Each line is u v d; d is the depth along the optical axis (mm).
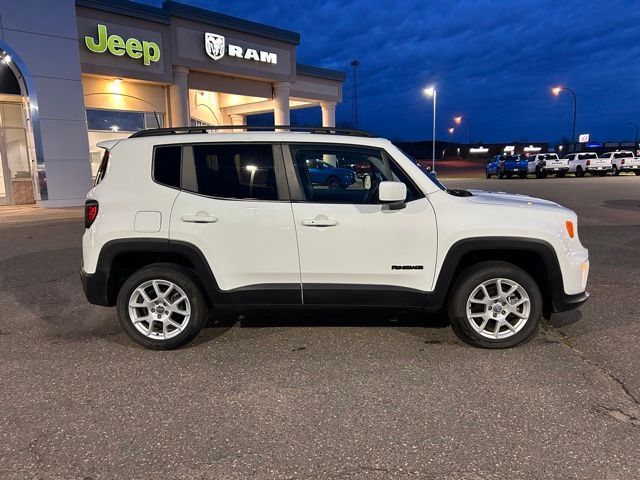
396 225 4055
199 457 2758
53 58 14992
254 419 3146
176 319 4402
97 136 17906
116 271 4324
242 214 4074
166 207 4105
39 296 5930
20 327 4859
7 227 11320
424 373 3764
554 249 4039
